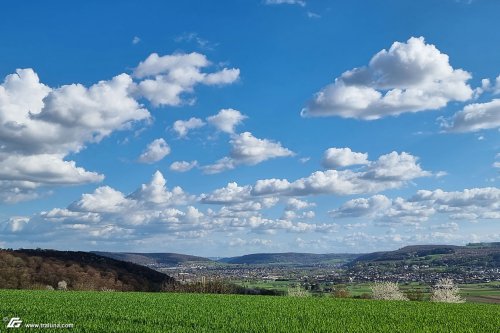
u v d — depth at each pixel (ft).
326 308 116.16
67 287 300.81
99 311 94.53
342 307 120.37
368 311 107.65
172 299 145.38
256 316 92.89
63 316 84.28
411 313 103.24
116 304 116.88
